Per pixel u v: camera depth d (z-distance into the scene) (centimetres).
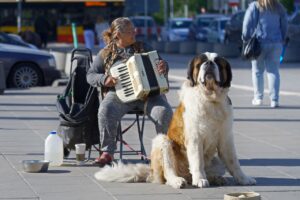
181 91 1170
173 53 5872
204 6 10550
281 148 1523
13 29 6625
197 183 1151
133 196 1103
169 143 1167
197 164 1149
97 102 1344
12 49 3012
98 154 1442
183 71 3688
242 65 4153
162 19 11788
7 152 1467
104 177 1207
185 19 7619
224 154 1173
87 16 6844
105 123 1295
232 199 1012
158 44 6100
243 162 1373
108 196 1105
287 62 4253
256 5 2127
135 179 1196
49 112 2111
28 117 1998
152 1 5241
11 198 1091
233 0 6688
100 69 1329
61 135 1352
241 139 1638
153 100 1302
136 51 1323
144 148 1448
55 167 1320
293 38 4422
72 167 1320
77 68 1376
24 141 1602
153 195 1108
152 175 1188
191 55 5538
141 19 7538
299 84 2897
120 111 1306
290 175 1255
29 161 1296
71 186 1170
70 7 6856
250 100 2359
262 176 1248
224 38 5694
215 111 1127
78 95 1374
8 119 1958
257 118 1962
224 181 1179
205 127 1132
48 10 6825
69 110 1357
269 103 2270
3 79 2614
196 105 1129
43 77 3050
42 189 1148
